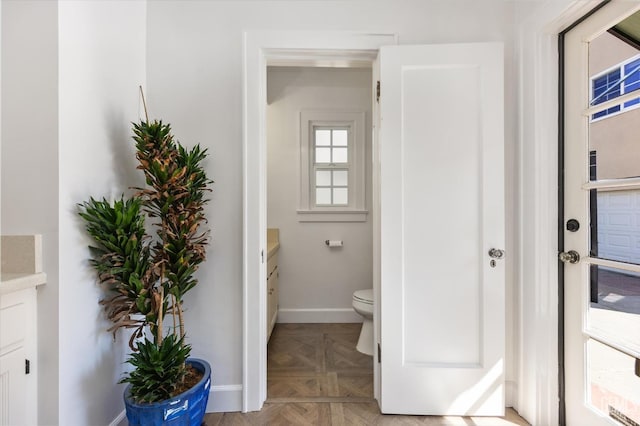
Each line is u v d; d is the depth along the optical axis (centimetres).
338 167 295
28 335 109
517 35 164
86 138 126
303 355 222
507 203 168
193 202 145
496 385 156
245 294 164
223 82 165
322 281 285
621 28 122
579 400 138
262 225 171
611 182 124
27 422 108
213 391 163
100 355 133
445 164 159
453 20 167
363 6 167
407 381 159
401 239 160
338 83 284
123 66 148
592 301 134
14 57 113
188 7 165
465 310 159
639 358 114
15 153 113
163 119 164
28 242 111
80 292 122
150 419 121
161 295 134
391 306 160
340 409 163
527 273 157
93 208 123
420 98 160
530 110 155
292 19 166
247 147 165
